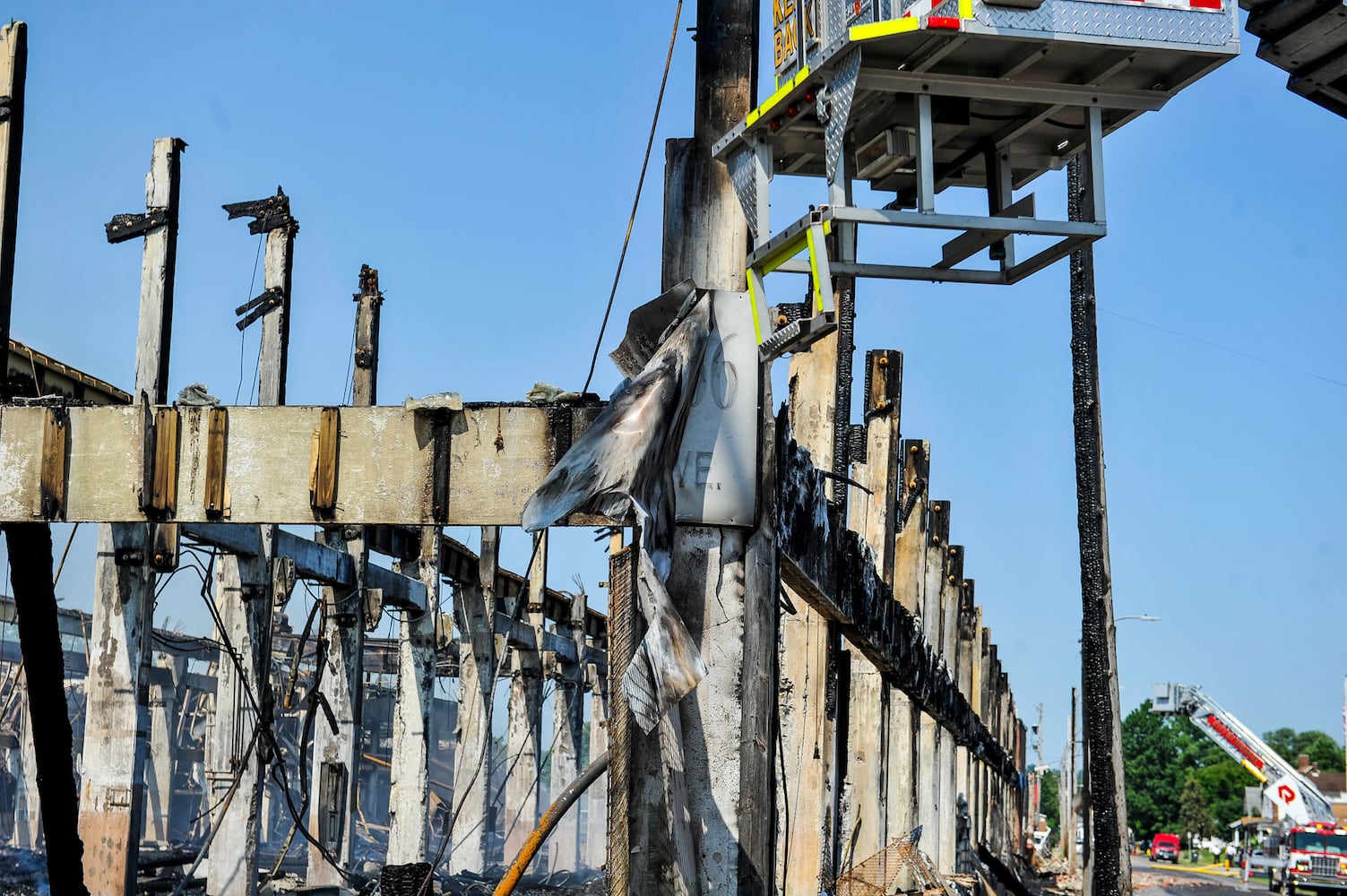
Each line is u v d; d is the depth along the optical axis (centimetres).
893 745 1800
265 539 1816
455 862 2573
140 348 1591
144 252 1612
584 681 3706
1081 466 1493
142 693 1569
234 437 866
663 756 743
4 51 1043
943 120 718
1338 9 747
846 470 1314
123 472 873
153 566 1577
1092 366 1492
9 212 1027
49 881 955
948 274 754
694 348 767
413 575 2353
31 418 882
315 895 1945
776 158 784
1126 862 1444
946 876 2114
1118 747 1466
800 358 1230
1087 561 1485
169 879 1983
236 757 1816
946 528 2142
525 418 842
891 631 1485
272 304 1897
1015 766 5281
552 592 3209
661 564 746
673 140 823
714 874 742
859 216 679
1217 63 681
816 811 1184
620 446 733
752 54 827
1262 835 6350
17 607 932
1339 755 14862
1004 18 648
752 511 767
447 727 4553
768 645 764
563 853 3253
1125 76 698
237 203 1923
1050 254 730
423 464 848
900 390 1584
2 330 1009
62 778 954
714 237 808
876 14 649
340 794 2088
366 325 2173
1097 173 705
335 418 856
